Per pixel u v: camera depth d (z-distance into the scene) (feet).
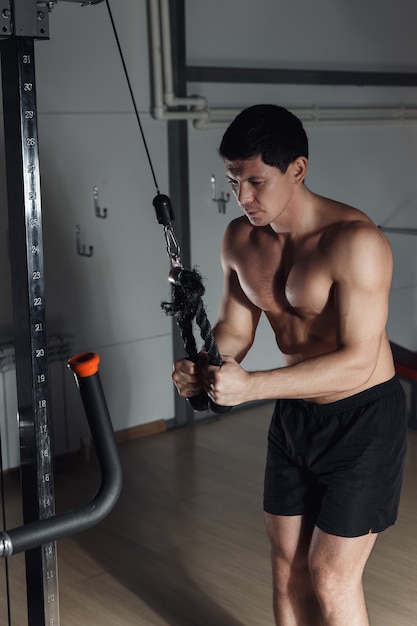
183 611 9.13
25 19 5.30
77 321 13.71
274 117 5.96
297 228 6.47
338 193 16.63
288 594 7.20
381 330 6.21
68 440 13.70
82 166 13.39
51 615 6.19
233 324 7.37
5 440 12.96
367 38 16.80
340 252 6.14
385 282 6.16
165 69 13.67
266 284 6.81
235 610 9.12
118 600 9.39
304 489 6.97
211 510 11.61
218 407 6.18
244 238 6.99
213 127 14.49
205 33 14.42
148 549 10.53
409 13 17.47
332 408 6.68
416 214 18.07
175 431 14.88
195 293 5.29
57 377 13.43
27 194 5.57
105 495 4.15
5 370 12.75
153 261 14.48
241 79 14.87
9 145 5.60
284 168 6.01
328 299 6.38
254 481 12.61
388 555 10.24
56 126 13.03
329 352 6.23
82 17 13.03
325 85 16.24
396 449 6.70
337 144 16.44
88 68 13.23
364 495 6.54
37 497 5.88
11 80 5.47
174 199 14.47
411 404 14.29
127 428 14.53
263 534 10.89
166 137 14.29
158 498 12.02
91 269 13.75
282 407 7.05
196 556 10.34
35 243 5.65
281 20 15.38
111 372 14.21
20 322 5.77
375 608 9.08
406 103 17.75
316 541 6.63
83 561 10.27
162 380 14.89
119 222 13.97
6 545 3.82
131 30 13.57
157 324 14.67
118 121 13.69
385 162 17.34
